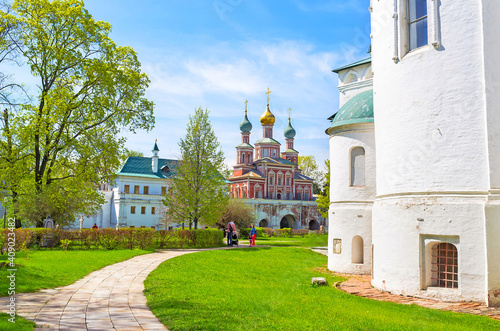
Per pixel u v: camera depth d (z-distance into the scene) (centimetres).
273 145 7638
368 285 1355
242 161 7375
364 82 2002
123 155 2864
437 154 1151
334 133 1794
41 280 1191
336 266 1712
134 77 2844
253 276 1438
